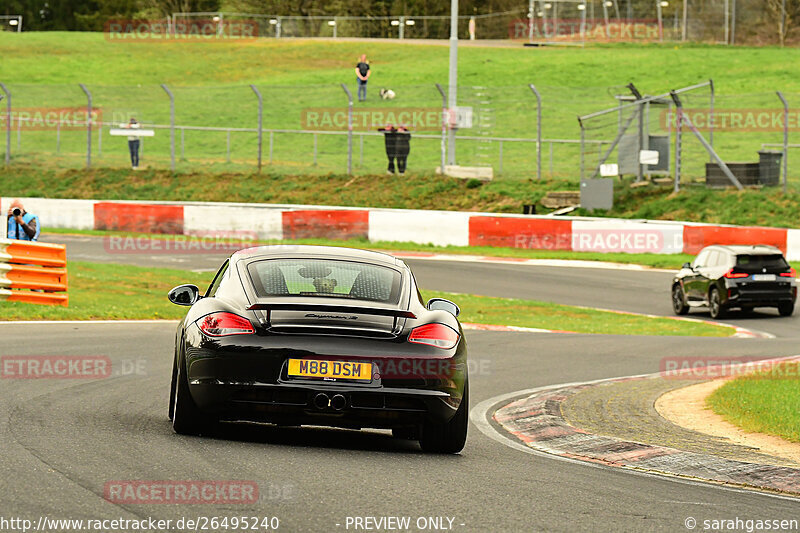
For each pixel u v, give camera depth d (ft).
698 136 416.05
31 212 397.39
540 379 146.00
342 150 538.88
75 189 450.71
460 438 87.25
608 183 402.93
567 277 315.17
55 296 206.80
